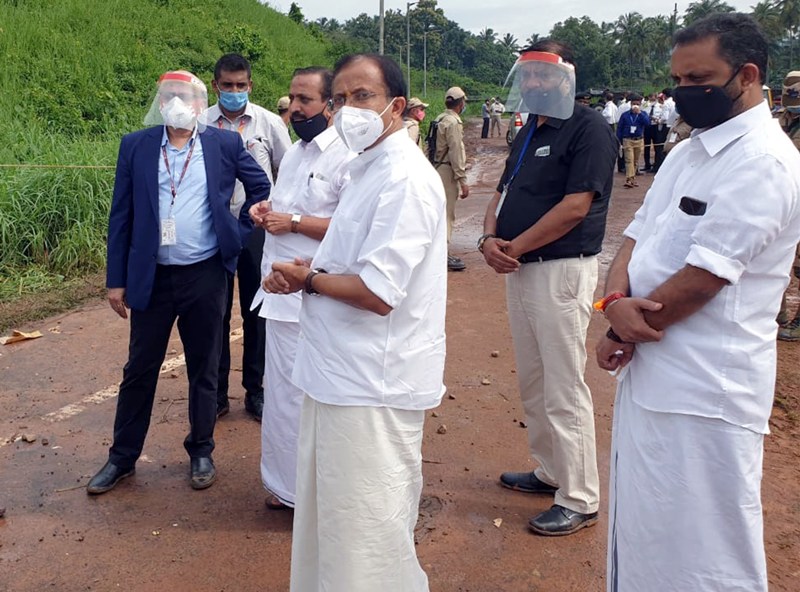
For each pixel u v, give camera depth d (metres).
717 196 1.96
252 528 3.46
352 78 2.32
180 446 4.26
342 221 2.37
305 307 2.44
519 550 3.29
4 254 7.50
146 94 15.59
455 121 8.07
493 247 3.30
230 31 22.64
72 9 17.81
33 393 4.92
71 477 3.89
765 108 2.04
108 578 3.08
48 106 13.02
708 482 2.06
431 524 3.48
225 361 4.58
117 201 3.61
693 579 2.09
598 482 3.63
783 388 5.24
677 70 2.08
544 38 3.16
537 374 3.49
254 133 4.77
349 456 2.32
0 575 3.08
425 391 2.40
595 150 3.06
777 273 2.03
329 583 2.40
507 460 4.12
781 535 3.43
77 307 6.75
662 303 2.05
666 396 2.09
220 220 3.65
